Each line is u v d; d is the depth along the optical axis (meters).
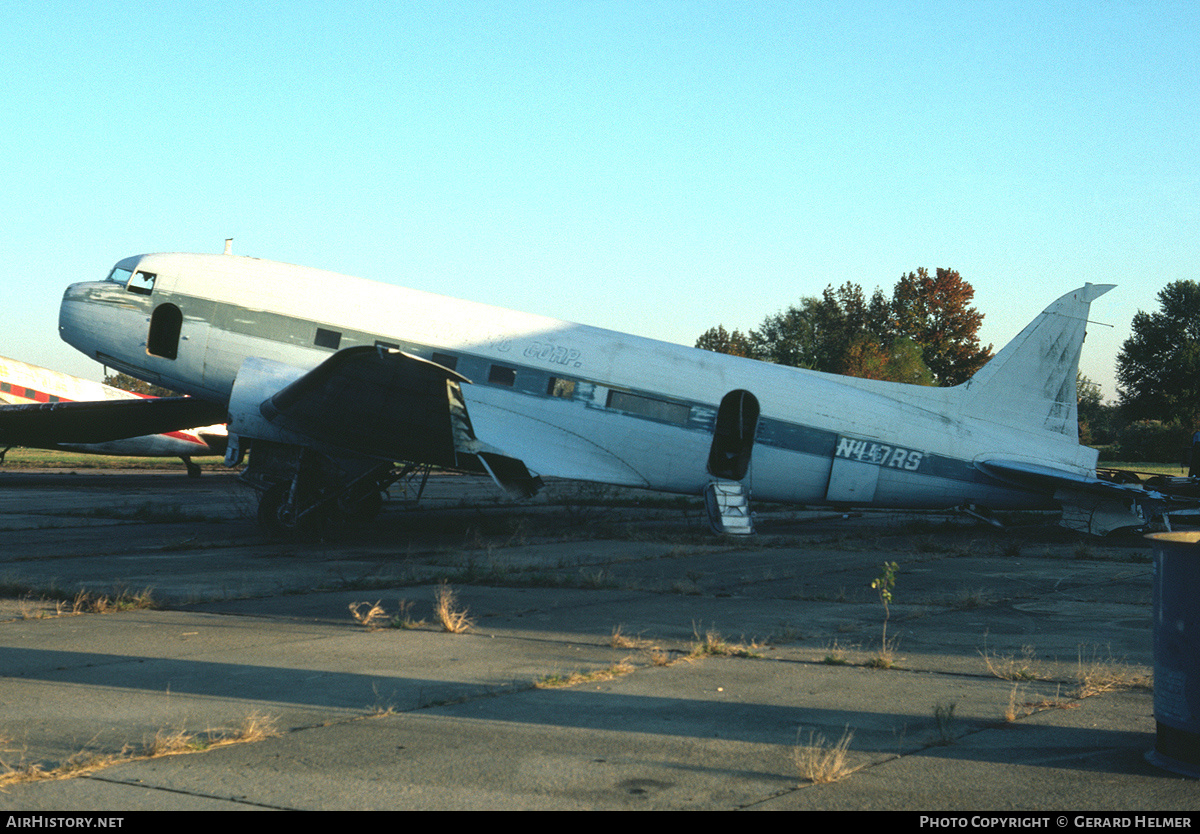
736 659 7.03
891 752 4.71
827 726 5.19
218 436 32.62
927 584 11.30
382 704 5.54
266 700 5.61
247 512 19.80
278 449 15.27
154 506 21.23
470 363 16.80
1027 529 19.03
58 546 14.20
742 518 16.66
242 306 16.92
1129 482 21.22
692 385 16.89
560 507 23.98
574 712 5.42
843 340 98.50
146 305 17.27
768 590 10.73
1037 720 5.34
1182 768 4.38
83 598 9.28
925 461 17.30
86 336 17.61
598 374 16.77
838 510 18.31
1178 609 4.43
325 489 15.33
